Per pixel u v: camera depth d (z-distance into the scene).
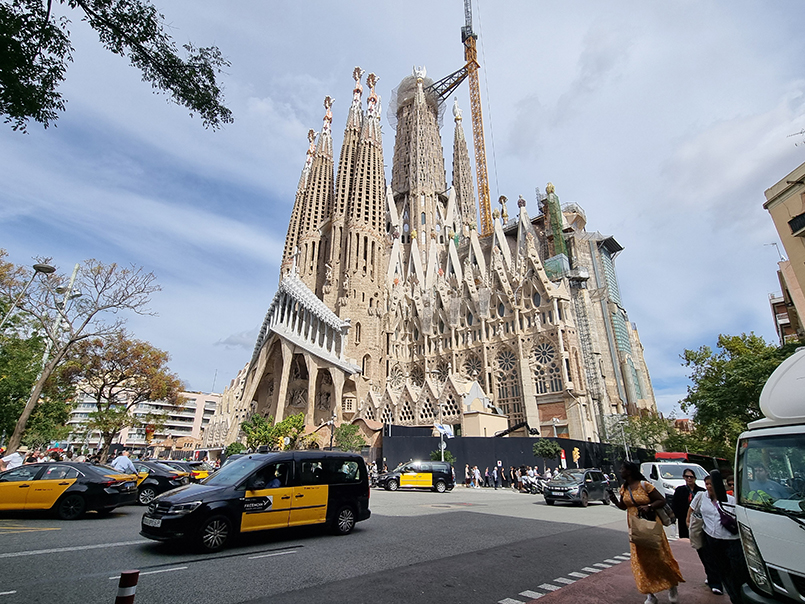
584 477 26.19
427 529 14.59
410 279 88.12
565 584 8.75
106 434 44.00
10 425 36.72
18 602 6.91
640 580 7.50
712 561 8.69
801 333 31.39
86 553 10.26
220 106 11.51
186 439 118.62
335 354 71.12
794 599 6.02
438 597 7.73
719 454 47.94
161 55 10.52
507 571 9.54
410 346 79.38
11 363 34.31
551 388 59.66
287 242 105.56
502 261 72.44
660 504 7.66
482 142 129.38
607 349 74.75
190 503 10.73
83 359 40.72
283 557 10.33
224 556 10.31
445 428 45.94
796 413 6.99
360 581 8.53
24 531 12.71
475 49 136.62
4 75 9.31
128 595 4.60
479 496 30.05
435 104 125.69
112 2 9.74
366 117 95.81
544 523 16.97
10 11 9.25
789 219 25.59
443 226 105.12
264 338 79.62
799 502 6.31
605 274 82.69
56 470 15.99
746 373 30.22
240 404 83.69
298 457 13.01
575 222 88.25
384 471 43.28
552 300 62.03
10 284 34.12
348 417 69.19
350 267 81.31
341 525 13.26
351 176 94.88
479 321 70.19
